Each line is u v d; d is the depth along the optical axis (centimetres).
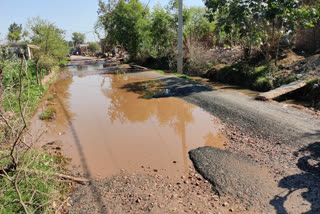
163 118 688
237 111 664
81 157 462
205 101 805
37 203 302
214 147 473
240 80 1102
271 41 1159
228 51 1464
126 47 2877
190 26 1941
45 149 493
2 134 436
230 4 980
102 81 1395
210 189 340
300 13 921
